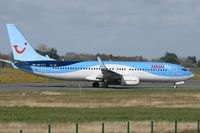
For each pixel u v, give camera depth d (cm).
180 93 15462
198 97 14075
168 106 11481
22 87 17938
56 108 10431
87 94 14500
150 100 12938
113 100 12712
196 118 8812
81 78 18462
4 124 7394
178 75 18912
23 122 7738
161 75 18850
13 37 18350
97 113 9469
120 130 6862
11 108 10219
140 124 7569
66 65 18325
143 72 18688
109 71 17950
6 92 14725
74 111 9819
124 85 18800
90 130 6781
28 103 11488
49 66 18288
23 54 18350
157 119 8556
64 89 16812
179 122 8044
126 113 9575
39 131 6650
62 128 6938
